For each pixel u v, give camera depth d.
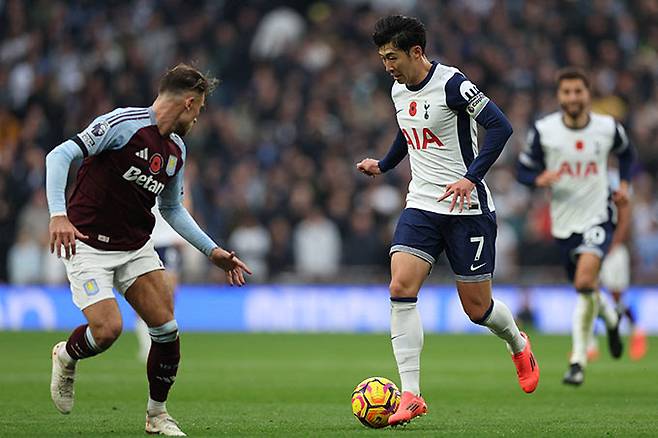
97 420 27.03
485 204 26.27
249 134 78.38
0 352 50.12
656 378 39.81
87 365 44.69
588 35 84.00
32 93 79.94
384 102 79.44
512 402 32.12
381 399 25.16
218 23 86.31
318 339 60.28
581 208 38.62
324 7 89.31
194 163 74.25
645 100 80.56
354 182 73.50
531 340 59.28
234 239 68.81
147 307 23.94
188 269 68.12
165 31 84.50
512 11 86.31
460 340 59.72
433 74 25.91
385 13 85.12
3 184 73.94
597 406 30.89
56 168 22.59
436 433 24.06
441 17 84.00
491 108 25.39
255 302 67.88
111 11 86.12
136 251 24.09
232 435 23.91
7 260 72.31
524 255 68.94
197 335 63.34
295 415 28.64
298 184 72.25
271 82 80.12
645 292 65.06
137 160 23.44
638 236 67.81
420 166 26.38
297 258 69.69
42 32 84.69
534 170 39.38
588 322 36.69
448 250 26.38
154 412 24.16
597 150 38.47
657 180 75.25
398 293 25.81
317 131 76.94
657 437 23.72
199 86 23.72
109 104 78.56
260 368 43.88
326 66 81.88
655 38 85.50
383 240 69.19
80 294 23.72
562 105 38.56
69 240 22.50
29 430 24.72
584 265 37.47
